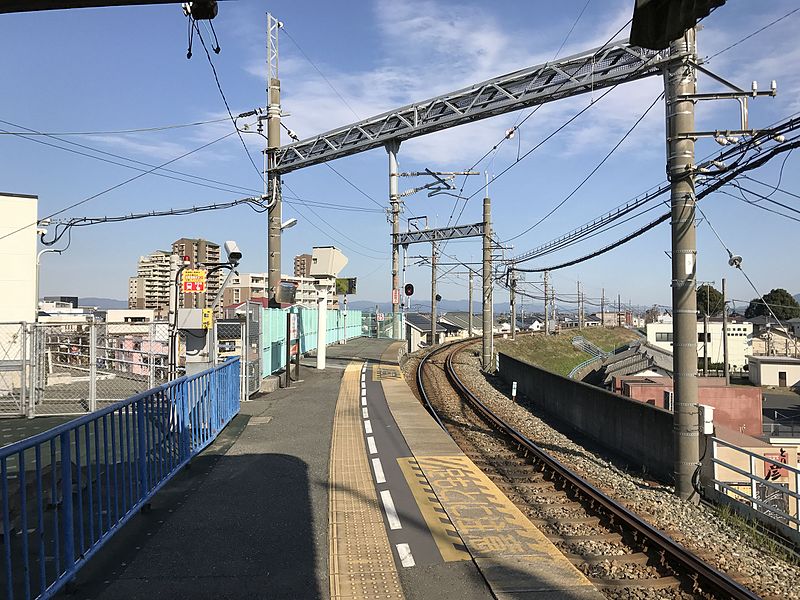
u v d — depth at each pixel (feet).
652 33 13.43
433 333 147.54
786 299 306.55
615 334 343.05
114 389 48.03
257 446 32.04
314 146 67.26
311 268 98.12
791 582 19.31
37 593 14.20
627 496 28.02
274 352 65.62
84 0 10.59
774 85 28.86
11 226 55.93
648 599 16.94
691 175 30.22
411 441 34.01
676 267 30.53
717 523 25.66
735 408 100.94
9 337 51.24
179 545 18.37
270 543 18.69
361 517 21.24
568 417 54.19
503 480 30.25
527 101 52.95
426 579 16.46
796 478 24.67
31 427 36.47
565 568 17.25
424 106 60.90
